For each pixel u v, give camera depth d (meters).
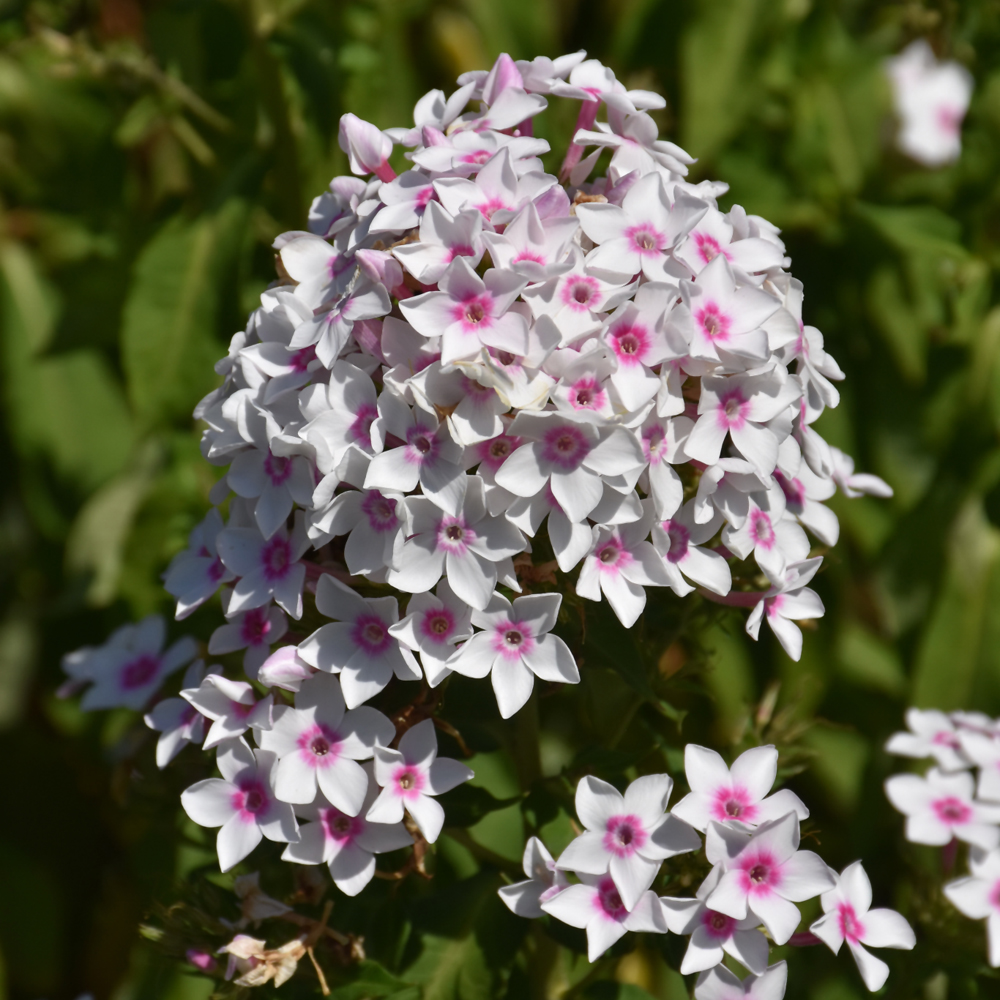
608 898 0.71
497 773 0.81
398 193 0.72
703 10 0.92
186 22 0.90
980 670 0.92
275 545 0.72
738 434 0.72
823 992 0.84
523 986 0.77
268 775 0.72
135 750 0.79
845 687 0.94
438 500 0.70
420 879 0.81
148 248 0.86
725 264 0.72
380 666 0.71
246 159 0.87
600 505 0.71
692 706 0.86
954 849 0.78
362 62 0.88
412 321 0.70
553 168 0.87
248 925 0.74
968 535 0.93
